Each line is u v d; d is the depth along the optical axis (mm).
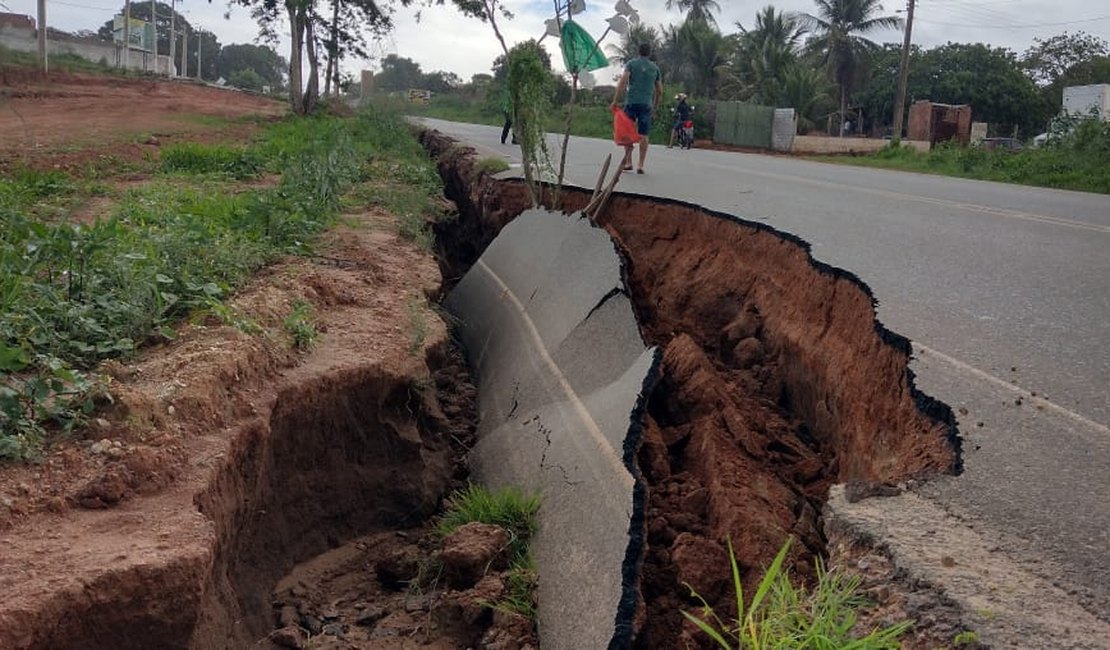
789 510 4496
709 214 8969
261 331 5309
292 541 5094
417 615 4562
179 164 13445
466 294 9430
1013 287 6645
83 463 3715
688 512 4527
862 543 3289
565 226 8102
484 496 5137
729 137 38719
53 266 5629
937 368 4836
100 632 3113
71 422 3887
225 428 4336
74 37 63188
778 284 7230
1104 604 2844
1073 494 3580
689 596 3883
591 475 4543
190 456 4012
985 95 51969
